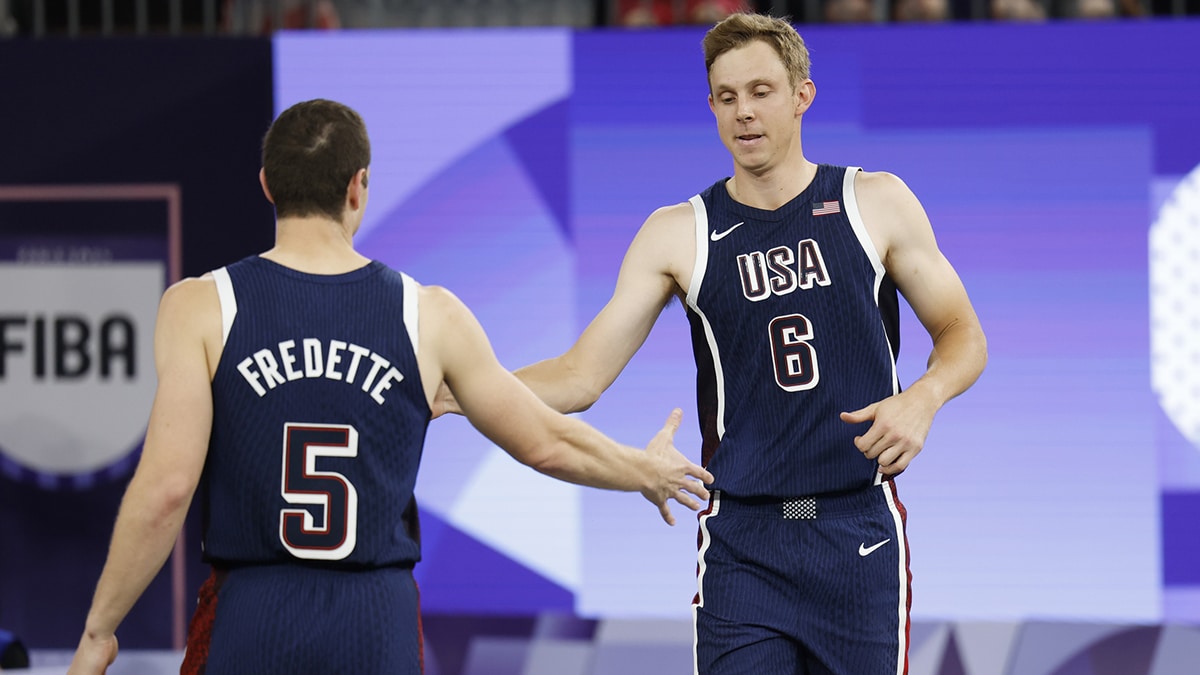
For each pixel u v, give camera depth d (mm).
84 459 15773
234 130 15758
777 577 8789
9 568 15781
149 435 6922
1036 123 15172
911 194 9172
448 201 15672
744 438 8953
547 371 9359
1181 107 15102
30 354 15781
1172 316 15047
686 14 17953
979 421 15148
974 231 15203
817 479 8773
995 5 17469
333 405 6965
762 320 8945
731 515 8945
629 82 15531
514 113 15625
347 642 6871
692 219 9273
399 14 18656
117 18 18812
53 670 13258
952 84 15227
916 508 15188
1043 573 15070
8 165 15758
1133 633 14633
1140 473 15031
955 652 14750
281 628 6836
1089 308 15102
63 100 15773
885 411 8328
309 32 15727
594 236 15570
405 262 15688
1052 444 15086
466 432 15531
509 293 15625
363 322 7102
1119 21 15117
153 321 15781
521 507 15500
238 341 7000
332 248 7273
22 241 15781
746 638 8734
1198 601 14977
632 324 9367
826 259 8930
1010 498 15117
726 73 8891
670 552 15383
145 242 15773
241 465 6957
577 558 15430
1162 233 15086
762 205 9172
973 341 8898
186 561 15484
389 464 7066
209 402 6988
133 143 15758
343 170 7246
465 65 15656
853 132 15312
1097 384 15070
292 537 6910
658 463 8055
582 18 18578
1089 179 15133
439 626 15258
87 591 15758
